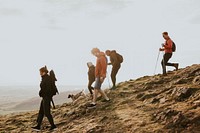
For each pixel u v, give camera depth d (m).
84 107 13.26
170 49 15.25
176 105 9.83
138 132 8.63
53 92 11.36
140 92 13.66
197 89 10.57
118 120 10.15
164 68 15.64
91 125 10.41
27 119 14.93
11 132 12.41
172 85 12.48
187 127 7.98
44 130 11.70
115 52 15.25
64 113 13.52
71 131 10.38
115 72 15.33
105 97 13.18
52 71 13.92
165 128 8.35
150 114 9.91
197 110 8.68
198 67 14.23
